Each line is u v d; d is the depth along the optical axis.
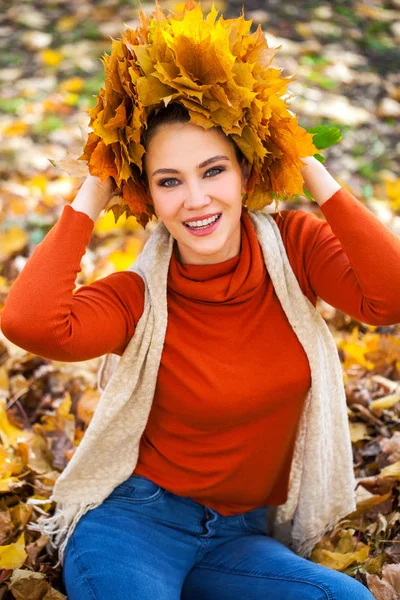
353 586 1.87
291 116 1.80
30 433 2.76
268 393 1.94
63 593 2.23
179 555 2.04
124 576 1.87
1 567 2.21
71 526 2.07
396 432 2.68
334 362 2.11
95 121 1.77
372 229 1.89
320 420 2.07
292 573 1.93
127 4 6.19
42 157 4.54
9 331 1.86
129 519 2.05
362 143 4.68
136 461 2.12
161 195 1.87
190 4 1.88
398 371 3.04
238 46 1.77
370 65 5.53
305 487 2.16
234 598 1.96
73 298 1.92
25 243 3.87
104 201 1.96
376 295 1.88
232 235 1.94
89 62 5.50
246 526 2.17
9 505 2.48
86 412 2.86
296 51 5.53
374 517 2.43
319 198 1.94
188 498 2.10
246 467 2.05
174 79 1.72
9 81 5.36
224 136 1.83
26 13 6.18
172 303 1.97
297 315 1.98
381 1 6.40
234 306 1.95
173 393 1.97
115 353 2.06
